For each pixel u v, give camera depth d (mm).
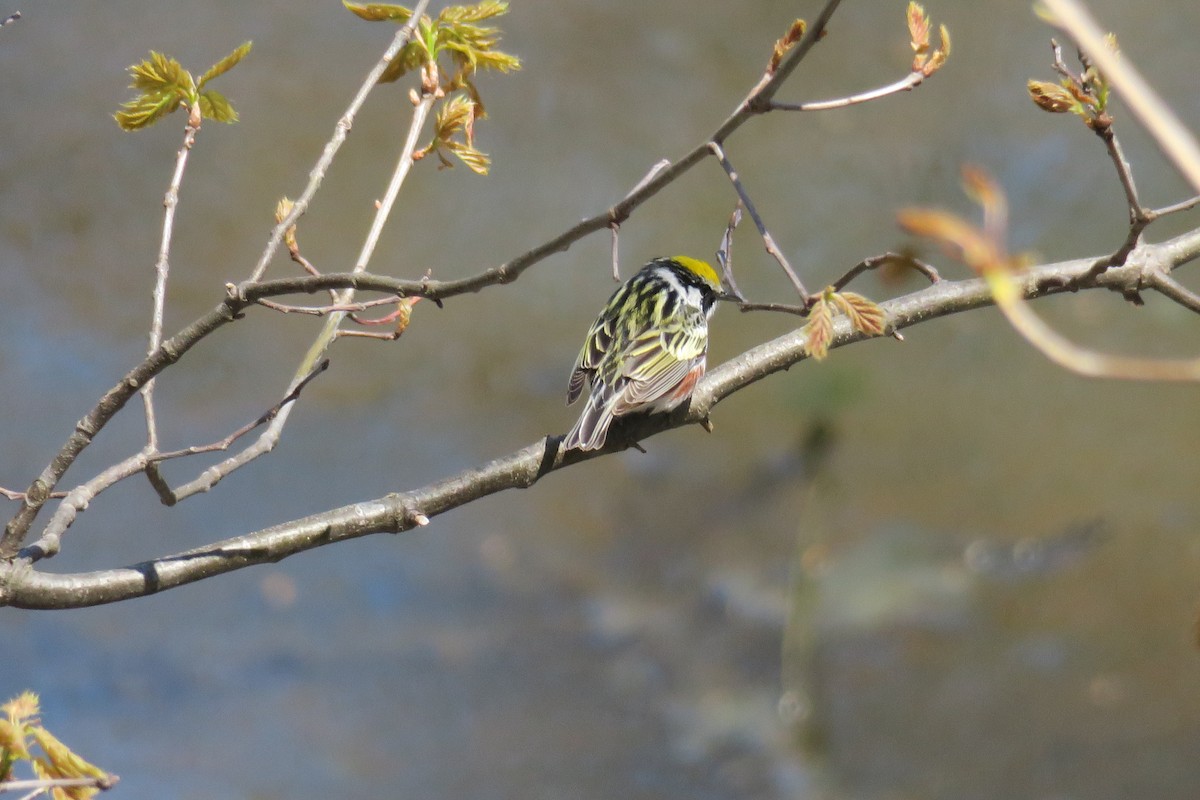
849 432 17062
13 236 18906
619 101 21234
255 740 12977
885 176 20078
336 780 12508
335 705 13398
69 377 17062
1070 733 13227
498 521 15859
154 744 12852
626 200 5500
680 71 21781
